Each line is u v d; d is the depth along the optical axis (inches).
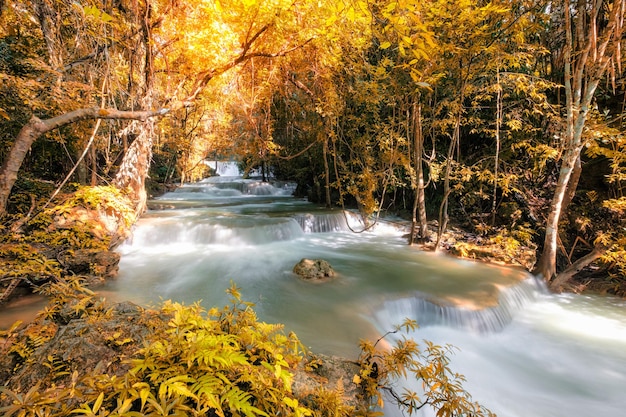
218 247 315.0
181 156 708.0
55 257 185.9
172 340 59.3
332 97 330.6
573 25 261.6
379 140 355.6
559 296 248.5
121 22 206.7
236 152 642.8
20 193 218.8
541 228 315.0
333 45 288.4
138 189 304.8
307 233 395.9
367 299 199.6
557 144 287.6
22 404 45.6
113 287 203.6
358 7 78.2
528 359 175.6
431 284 227.6
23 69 191.0
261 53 266.7
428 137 404.5
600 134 222.7
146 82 266.2
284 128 508.1
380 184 402.0
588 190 303.1
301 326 160.7
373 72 305.0
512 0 227.8
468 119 331.3
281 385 62.7
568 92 226.8
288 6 230.4
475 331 186.1
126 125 281.4
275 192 783.1
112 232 241.6
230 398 46.8
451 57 258.1
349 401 85.0
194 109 553.0
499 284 229.6
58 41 189.6
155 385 48.1
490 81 294.7
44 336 96.1
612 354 180.2
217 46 244.1
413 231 342.3
